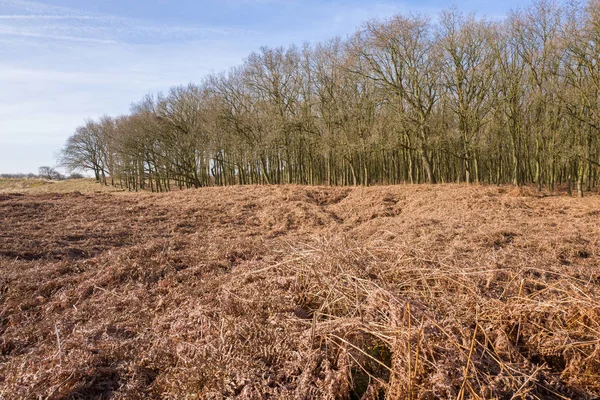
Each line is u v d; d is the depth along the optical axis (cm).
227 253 662
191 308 391
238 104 3011
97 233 937
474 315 324
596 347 268
